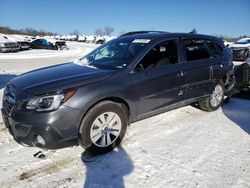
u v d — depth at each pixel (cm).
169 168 322
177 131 434
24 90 324
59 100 310
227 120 491
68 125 316
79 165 326
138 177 303
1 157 339
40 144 318
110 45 464
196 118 498
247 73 654
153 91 399
